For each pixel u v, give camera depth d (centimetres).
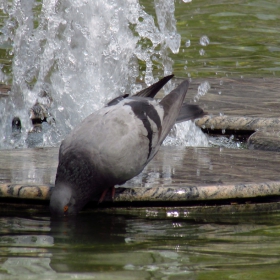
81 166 769
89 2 1245
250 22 2450
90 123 809
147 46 1820
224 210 809
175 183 830
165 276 574
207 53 2023
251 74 1777
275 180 844
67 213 764
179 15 2527
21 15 1333
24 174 874
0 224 745
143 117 830
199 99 1418
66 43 1241
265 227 748
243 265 605
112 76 1253
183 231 725
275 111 1298
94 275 573
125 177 790
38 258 622
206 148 1083
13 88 1268
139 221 767
